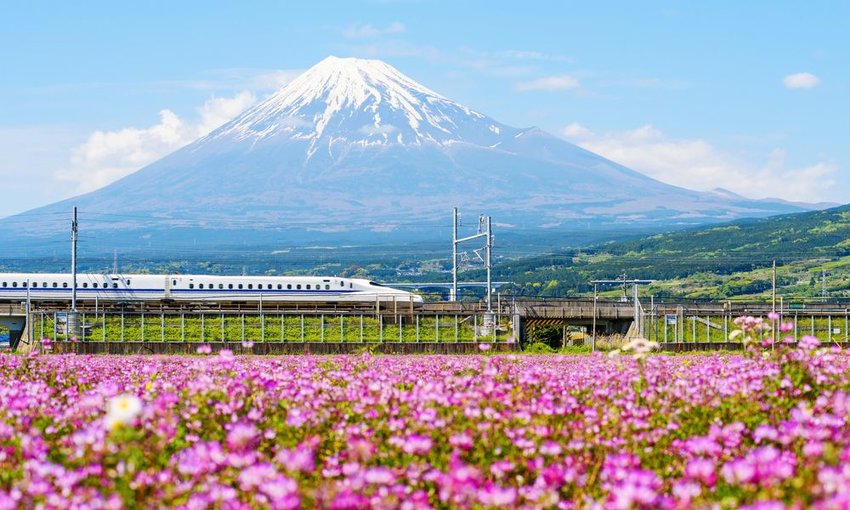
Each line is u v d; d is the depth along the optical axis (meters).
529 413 18.50
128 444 14.91
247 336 88.81
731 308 104.56
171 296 117.25
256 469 13.78
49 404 20.89
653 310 94.38
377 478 14.12
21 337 89.62
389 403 19.62
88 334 88.06
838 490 12.55
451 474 14.05
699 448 16.31
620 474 15.13
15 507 13.59
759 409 19.52
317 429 18.02
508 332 90.25
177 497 14.09
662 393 20.88
